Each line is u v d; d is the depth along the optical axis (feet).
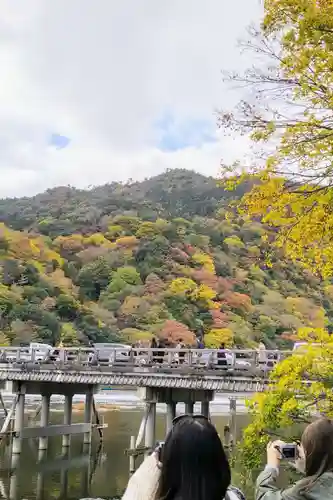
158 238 296.30
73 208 397.80
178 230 318.04
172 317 224.74
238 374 61.62
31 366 75.82
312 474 9.40
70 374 72.74
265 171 20.02
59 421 116.88
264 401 24.31
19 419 77.56
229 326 218.38
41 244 285.43
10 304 211.61
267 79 20.06
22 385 77.97
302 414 23.99
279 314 226.58
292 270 247.50
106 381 69.51
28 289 228.43
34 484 64.80
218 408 145.07
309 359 24.02
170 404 69.67
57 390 84.17
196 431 7.40
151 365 66.90
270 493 9.32
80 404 148.87
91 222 358.84
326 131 19.45
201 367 63.98
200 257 282.36
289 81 19.77
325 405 23.53
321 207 19.84
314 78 19.10
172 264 277.23
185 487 7.18
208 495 7.14
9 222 380.99
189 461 7.23
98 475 70.23
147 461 8.19
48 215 385.91
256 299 245.04
